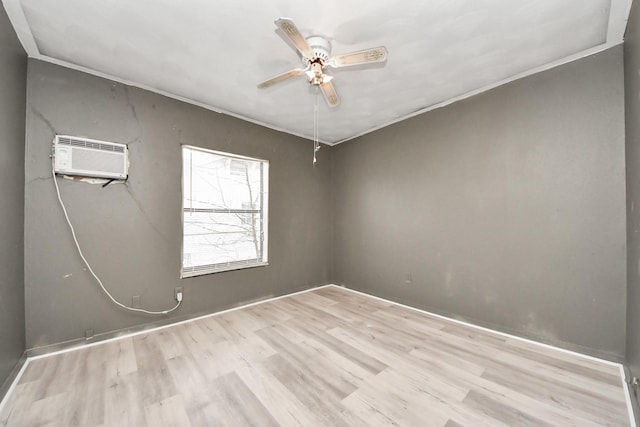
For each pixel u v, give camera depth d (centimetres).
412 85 252
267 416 143
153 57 208
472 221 266
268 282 348
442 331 250
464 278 271
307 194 397
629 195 177
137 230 248
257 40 188
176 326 263
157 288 258
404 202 328
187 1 154
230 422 139
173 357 203
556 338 215
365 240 376
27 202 198
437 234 294
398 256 334
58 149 206
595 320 198
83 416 143
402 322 272
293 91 263
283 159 369
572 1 155
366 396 159
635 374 157
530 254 229
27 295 197
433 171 298
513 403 152
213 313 296
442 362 196
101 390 164
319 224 413
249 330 253
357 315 292
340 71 228
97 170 222
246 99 280
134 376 179
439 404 152
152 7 158
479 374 180
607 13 163
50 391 163
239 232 331
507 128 242
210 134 297
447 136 286
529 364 192
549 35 184
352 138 398
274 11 161
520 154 235
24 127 195
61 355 205
